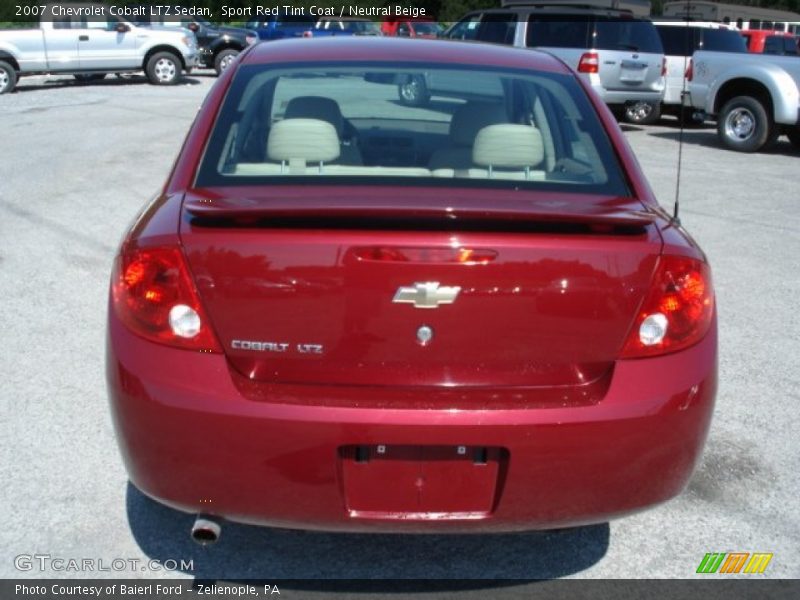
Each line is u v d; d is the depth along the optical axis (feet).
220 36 76.28
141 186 29.84
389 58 11.87
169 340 8.50
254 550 10.61
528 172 10.31
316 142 10.39
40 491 11.63
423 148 10.69
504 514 8.59
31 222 24.86
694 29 49.49
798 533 11.22
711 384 8.98
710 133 50.62
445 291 8.30
